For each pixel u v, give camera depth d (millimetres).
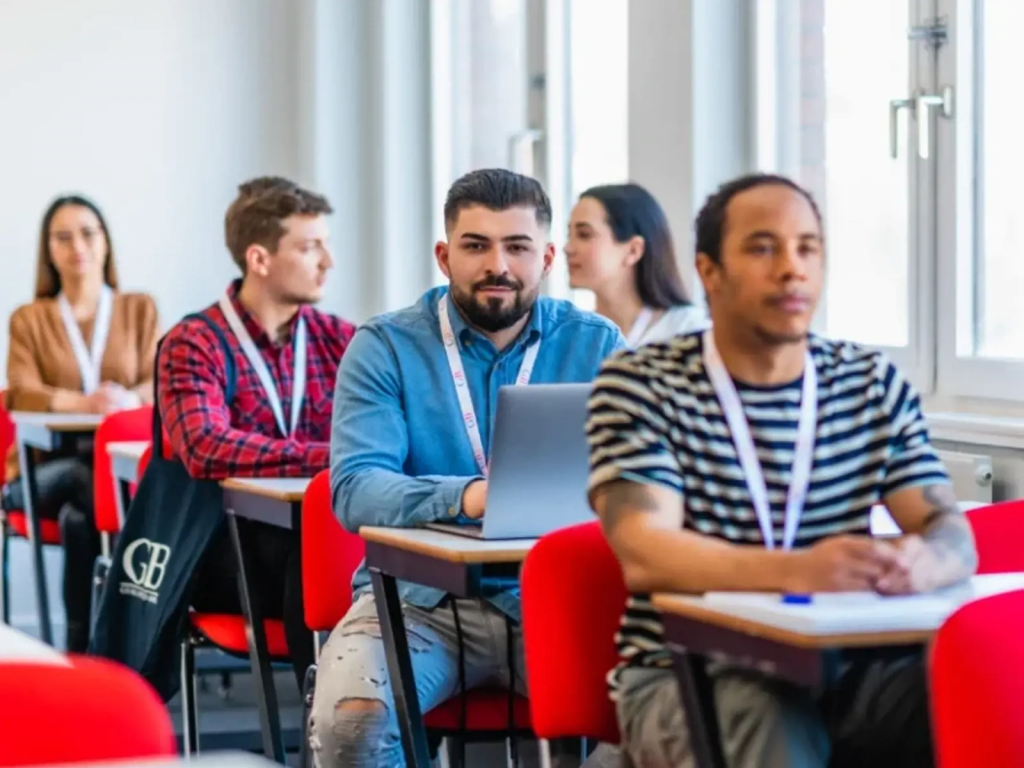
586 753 3943
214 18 8734
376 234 8742
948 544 2787
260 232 5359
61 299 7973
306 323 5527
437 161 8633
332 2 8664
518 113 8047
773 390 2977
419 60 8648
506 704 3801
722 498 2930
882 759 2869
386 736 3742
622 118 7148
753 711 2615
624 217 5582
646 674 2930
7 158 8383
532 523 3490
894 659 2404
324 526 4332
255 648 4707
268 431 5371
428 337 4062
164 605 4934
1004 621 2100
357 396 4016
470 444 4008
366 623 3871
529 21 7887
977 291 5117
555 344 4082
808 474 2957
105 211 8547
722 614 2484
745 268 2902
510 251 3951
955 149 5098
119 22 8555
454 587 3322
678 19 6023
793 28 5879
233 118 8781
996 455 4609
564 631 3102
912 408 3053
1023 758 2061
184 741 5223
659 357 3012
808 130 5836
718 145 5984
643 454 2898
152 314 8086
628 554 2816
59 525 7109
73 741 1547
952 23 5098
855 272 5633
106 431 6375
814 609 2379
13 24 8375
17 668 1567
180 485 5094
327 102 8680
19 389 7609
